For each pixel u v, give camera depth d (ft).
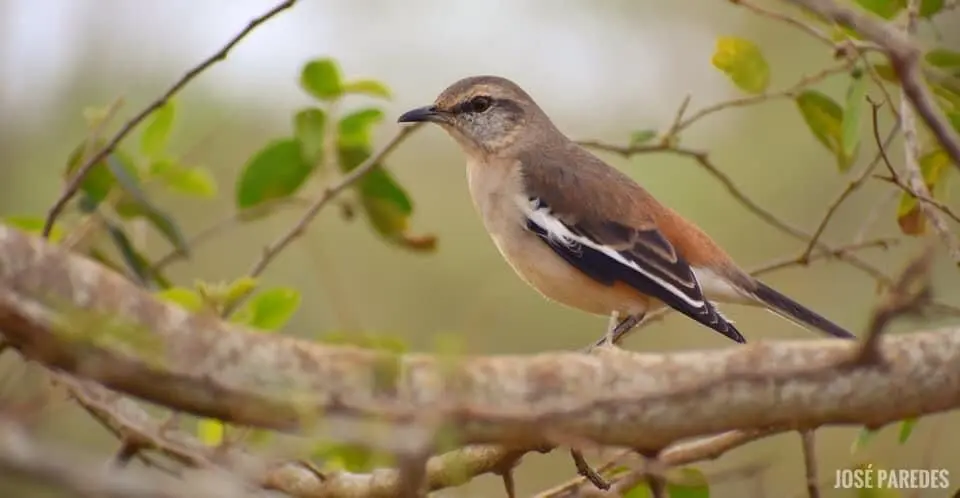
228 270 52.03
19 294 20.29
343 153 36.76
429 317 53.47
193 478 23.70
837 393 21.13
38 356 20.79
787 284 52.54
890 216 51.29
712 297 37.50
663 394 20.88
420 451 20.30
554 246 37.52
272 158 35.83
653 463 23.81
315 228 52.39
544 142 40.14
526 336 53.78
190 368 20.66
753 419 21.18
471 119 40.27
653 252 36.91
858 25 20.61
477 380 21.11
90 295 20.53
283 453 26.66
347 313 50.85
